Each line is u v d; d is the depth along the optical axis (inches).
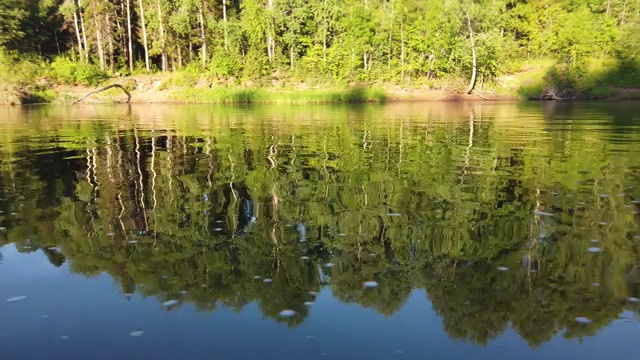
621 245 157.8
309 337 105.3
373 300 122.8
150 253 156.0
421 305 119.9
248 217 194.7
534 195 224.7
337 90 1492.4
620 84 1412.4
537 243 161.0
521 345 102.0
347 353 99.1
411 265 144.9
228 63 1578.5
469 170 289.0
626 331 107.0
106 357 98.3
